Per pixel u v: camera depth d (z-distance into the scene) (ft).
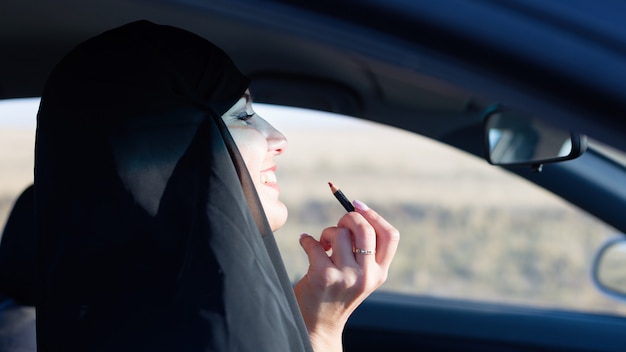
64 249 4.60
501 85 2.79
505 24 2.75
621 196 8.63
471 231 62.23
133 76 4.76
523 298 37.99
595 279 9.23
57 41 7.73
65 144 4.75
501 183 99.60
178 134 4.57
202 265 4.21
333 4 2.78
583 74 2.72
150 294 4.29
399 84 8.53
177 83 4.85
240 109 5.49
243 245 4.29
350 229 5.77
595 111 2.75
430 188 96.53
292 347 4.36
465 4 2.77
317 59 8.38
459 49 2.76
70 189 4.67
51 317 4.56
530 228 62.23
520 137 7.10
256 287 4.24
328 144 174.81
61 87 4.85
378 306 10.39
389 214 72.54
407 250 52.49
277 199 5.77
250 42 8.17
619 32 2.75
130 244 4.45
